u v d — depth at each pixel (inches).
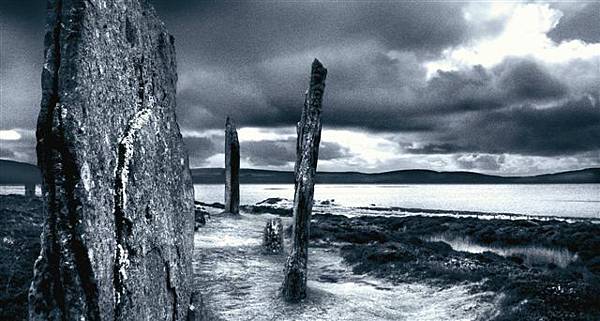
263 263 604.4
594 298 334.3
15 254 438.6
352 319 373.1
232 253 655.8
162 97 183.3
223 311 384.5
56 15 116.4
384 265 585.0
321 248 771.4
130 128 147.5
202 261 594.2
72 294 109.7
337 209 2293.3
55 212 112.0
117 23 142.7
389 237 917.8
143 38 167.3
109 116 133.4
